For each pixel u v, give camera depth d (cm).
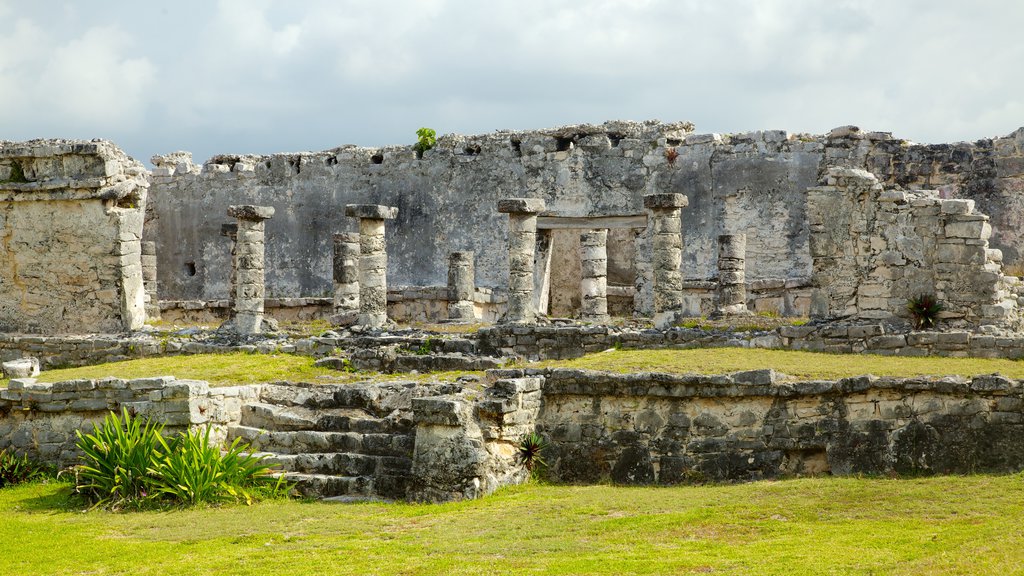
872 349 1912
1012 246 2892
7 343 2644
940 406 1560
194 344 2459
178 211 3962
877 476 1565
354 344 2333
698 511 1417
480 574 1205
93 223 2744
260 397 1905
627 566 1201
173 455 1686
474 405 1677
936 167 2978
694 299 3181
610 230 3650
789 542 1253
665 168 3322
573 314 3588
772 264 3175
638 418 1716
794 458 1634
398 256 3666
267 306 3575
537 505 1516
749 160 3206
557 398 1775
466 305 3116
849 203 2092
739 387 1655
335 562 1299
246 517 1546
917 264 2034
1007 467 1515
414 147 3666
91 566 1354
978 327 1923
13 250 2811
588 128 3434
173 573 1299
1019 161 2889
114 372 2223
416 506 1570
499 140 3541
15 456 1911
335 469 1697
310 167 3788
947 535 1218
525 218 2488
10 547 1455
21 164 2808
